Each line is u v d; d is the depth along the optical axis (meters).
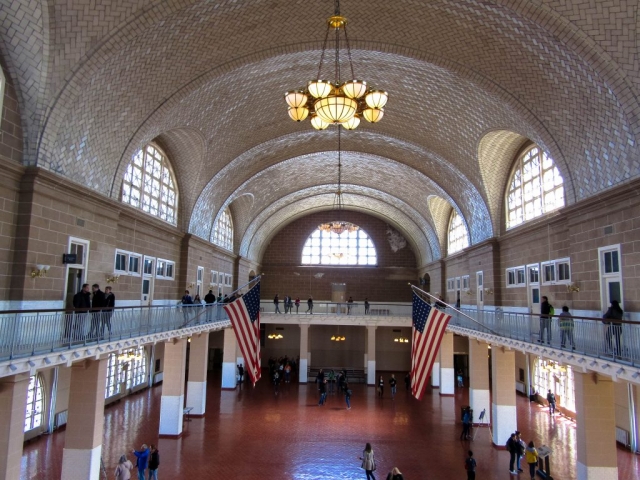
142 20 11.68
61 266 12.91
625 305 12.57
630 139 11.92
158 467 14.58
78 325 10.98
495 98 16.30
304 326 31.67
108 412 20.91
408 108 20.84
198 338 21.69
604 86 11.87
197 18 13.07
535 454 14.23
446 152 22.36
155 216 19.80
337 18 10.67
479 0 12.29
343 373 29.44
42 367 9.71
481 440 18.53
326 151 26.67
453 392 27.75
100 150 14.43
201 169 22.47
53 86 11.73
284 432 19.12
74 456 11.93
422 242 38.16
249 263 38.34
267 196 33.25
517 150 20.70
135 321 13.80
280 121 22.52
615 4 10.34
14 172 11.34
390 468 15.15
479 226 24.55
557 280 16.98
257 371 14.62
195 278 24.92
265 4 13.62
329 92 9.75
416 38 15.04
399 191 32.25
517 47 13.22
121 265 17.58
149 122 15.88
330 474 14.44
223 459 15.58
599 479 11.74
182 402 18.36
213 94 17.89
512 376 17.77
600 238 13.78
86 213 14.20
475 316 19.58
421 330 12.76
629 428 16.33
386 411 23.44
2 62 11.23
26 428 15.71
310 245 42.25
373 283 41.66
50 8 10.93
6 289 11.27
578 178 14.73
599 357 10.60
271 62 17.33
